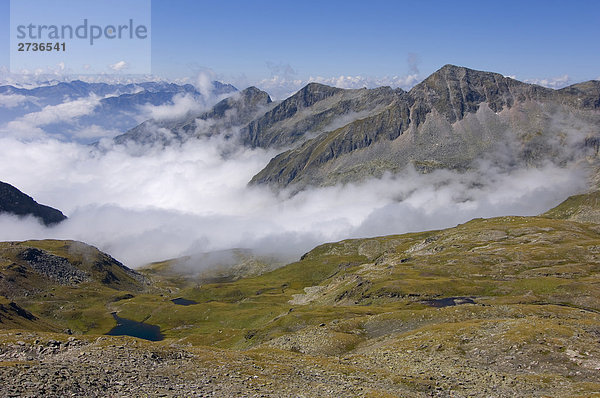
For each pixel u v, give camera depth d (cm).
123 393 4288
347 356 8025
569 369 6800
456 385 6119
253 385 5091
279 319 16862
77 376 4472
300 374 6000
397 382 6059
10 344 6316
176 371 5309
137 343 6397
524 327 8538
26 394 3781
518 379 6328
